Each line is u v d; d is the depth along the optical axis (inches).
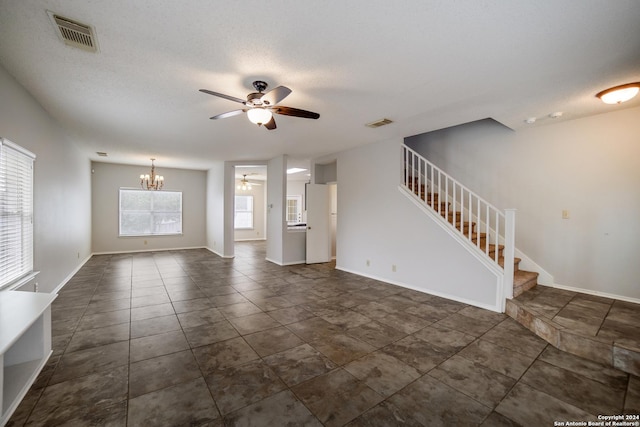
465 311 140.9
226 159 282.0
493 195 179.6
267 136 188.5
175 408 71.3
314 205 270.4
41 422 66.0
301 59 91.7
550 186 158.1
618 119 137.7
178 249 348.5
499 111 138.4
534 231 163.8
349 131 175.3
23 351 87.0
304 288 182.5
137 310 141.2
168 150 236.5
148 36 79.8
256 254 320.2
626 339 94.9
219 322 126.7
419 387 80.6
